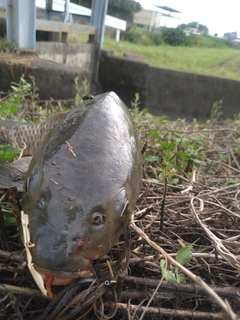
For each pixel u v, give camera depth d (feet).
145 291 1.29
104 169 1.19
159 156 2.76
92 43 7.28
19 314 1.13
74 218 1.09
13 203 1.24
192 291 1.26
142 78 7.38
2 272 1.32
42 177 1.17
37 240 1.06
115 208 1.17
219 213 1.92
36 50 5.50
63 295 1.13
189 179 2.28
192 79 7.25
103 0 7.00
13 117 3.28
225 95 7.29
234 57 11.71
